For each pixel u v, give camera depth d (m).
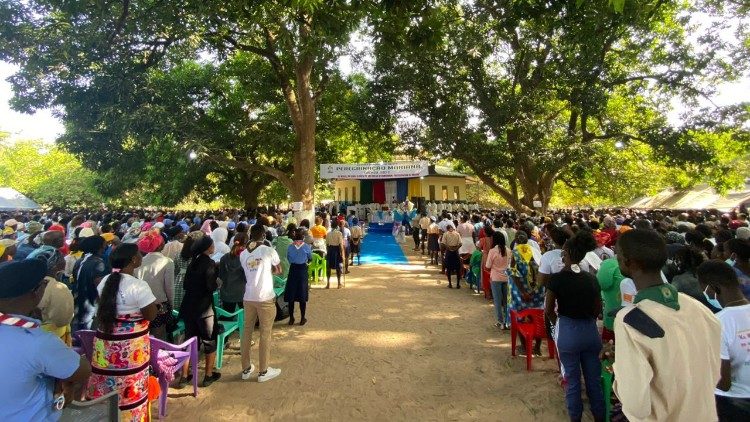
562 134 21.41
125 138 17.47
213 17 14.77
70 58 14.88
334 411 4.74
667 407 1.81
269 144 22.48
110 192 28.80
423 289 11.63
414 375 5.72
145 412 3.77
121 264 3.79
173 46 16.86
